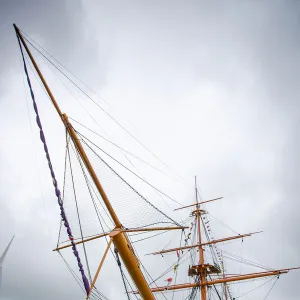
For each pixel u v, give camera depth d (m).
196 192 43.16
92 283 9.82
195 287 33.59
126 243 12.24
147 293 12.73
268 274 30.14
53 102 11.92
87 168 11.93
